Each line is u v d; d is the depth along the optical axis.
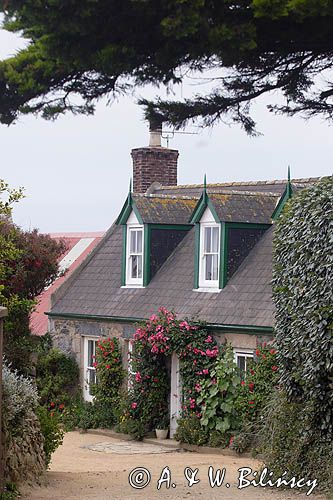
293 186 25.17
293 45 16.12
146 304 25.92
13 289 22.56
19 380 14.94
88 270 29.70
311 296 14.86
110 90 17.03
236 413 21.77
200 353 22.88
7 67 16.28
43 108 16.98
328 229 14.76
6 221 22.03
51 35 15.24
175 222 27.19
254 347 22.12
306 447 14.91
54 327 28.78
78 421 26.05
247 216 24.75
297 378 15.17
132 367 24.50
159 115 17.58
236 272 24.41
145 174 34.84
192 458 20.48
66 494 13.88
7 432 13.13
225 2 15.01
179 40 15.39
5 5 14.81
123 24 15.23
